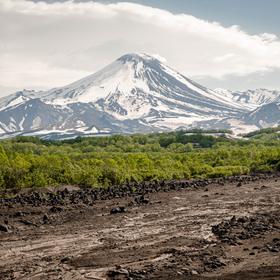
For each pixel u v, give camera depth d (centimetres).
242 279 2061
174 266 2306
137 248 2770
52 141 17550
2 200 4809
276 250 2523
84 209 4288
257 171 9719
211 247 2700
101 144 16912
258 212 3962
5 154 7638
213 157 11631
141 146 16475
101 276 2212
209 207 4378
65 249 2775
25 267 2384
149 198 5122
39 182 5906
